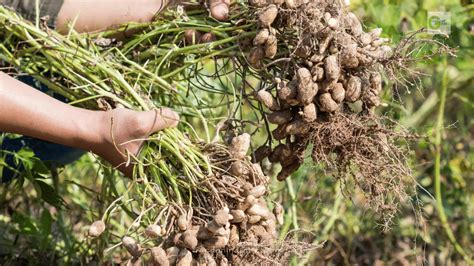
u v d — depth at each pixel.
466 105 2.29
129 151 1.45
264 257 1.39
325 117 1.45
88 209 1.92
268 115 1.46
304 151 1.48
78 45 1.59
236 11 1.57
